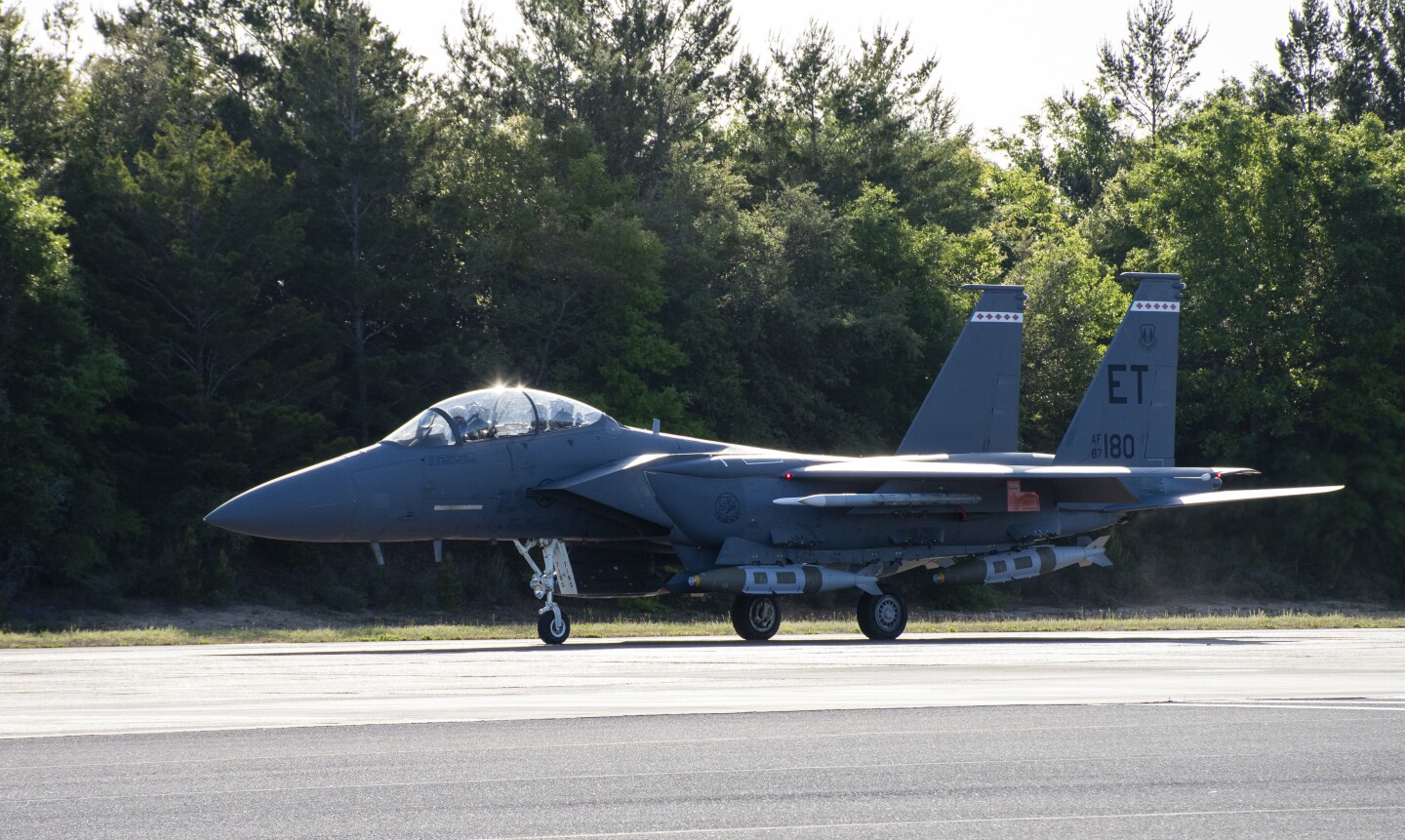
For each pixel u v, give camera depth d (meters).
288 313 154.12
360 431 172.12
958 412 92.31
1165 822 22.86
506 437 75.81
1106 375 91.38
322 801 24.56
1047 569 86.69
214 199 153.75
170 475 152.38
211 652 68.75
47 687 45.00
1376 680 47.00
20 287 136.62
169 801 24.62
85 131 174.75
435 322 179.12
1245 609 193.12
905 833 22.05
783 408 196.75
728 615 169.38
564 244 176.12
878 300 197.00
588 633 89.56
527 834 21.97
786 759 28.83
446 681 46.66
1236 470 88.12
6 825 22.75
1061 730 33.19
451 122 186.50
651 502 76.38
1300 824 22.75
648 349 176.00
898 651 64.81
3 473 132.88
